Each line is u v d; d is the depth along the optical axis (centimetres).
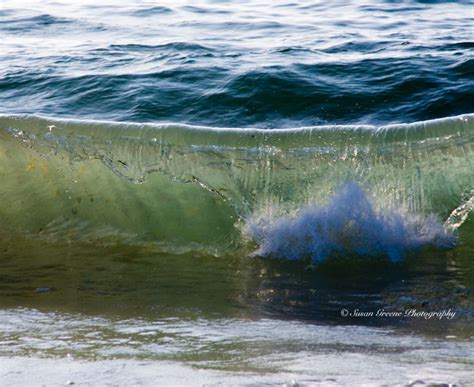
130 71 2808
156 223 1558
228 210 1544
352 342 957
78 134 1631
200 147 1567
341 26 3672
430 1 4456
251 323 1062
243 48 3147
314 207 1484
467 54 2803
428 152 1513
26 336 987
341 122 2297
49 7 4403
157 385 774
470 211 1525
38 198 1645
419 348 927
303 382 776
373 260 1420
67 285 1296
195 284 1299
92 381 789
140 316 1102
